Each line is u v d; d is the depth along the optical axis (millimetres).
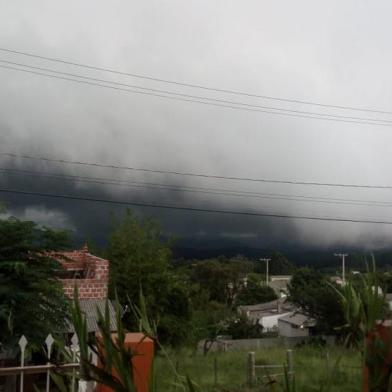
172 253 25281
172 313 23906
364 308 2996
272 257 94312
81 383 4809
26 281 10430
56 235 11391
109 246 24484
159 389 6438
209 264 57125
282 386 3629
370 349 2816
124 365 2648
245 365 12000
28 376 7641
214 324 31188
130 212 24938
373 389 2756
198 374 10031
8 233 10828
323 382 3484
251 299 63719
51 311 10578
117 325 2750
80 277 20312
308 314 34562
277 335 42062
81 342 2678
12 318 9469
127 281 23062
